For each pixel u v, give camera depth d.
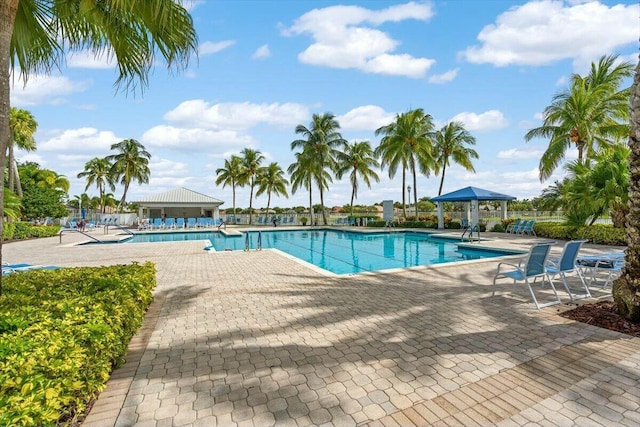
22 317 2.41
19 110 23.78
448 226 22.89
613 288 4.21
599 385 2.65
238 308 5.03
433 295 5.60
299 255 14.38
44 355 1.81
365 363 3.13
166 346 3.60
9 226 17.86
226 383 2.80
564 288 5.86
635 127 3.89
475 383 2.73
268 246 17.83
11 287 3.51
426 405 2.44
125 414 2.37
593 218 13.41
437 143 28.39
